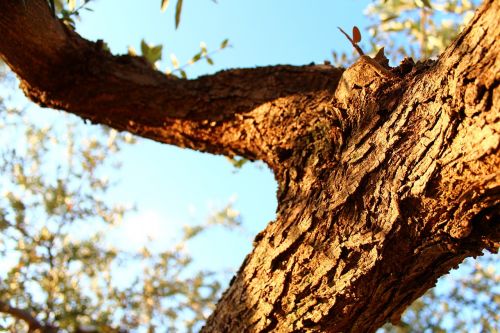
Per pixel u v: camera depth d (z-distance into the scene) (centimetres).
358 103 100
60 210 197
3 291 154
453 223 86
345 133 102
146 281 200
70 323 144
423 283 97
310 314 97
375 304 96
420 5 144
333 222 95
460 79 78
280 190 112
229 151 130
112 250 201
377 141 93
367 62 102
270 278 101
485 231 86
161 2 104
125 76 125
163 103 126
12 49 117
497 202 82
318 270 95
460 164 81
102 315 161
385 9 183
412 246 90
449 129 82
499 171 78
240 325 103
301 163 109
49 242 179
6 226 182
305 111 116
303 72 125
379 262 91
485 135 77
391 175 89
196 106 125
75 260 182
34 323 93
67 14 131
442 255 92
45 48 118
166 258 213
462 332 185
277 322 100
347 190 94
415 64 101
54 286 164
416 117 89
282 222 104
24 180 204
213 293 212
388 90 97
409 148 88
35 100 129
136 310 184
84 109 128
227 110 123
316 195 100
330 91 119
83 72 123
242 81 126
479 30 79
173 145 134
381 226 91
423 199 86
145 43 140
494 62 75
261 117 119
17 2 112
